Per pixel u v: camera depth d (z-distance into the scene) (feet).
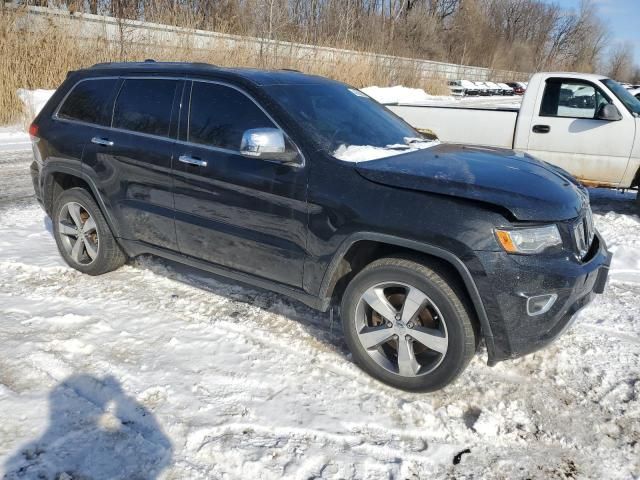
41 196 15.89
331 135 11.30
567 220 9.64
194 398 9.81
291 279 11.28
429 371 9.92
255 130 10.42
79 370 10.53
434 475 8.36
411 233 9.43
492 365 9.78
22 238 18.03
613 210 25.05
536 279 9.06
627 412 9.95
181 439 8.78
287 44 64.44
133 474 8.02
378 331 10.34
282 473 8.16
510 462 8.69
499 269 8.99
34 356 10.87
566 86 24.02
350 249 10.48
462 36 182.91
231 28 63.72
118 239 14.34
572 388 10.64
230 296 14.10
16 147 34.86
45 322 12.35
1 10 42.80
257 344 11.79
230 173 11.46
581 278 9.47
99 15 52.42
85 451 8.41
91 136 14.14
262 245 11.39
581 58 253.65
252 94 11.64
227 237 11.93
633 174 22.93
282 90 11.94
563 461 8.76
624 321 13.47
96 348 11.37
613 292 15.38
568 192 10.41
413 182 9.69
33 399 9.56
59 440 8.60
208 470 8.18
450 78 136.05
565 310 9.49
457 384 10.65
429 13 161.07
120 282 14.82
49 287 14.32
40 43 44.55
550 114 24.18
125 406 9.50
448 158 11.33
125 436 8.77
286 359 11.26
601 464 8.71
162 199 12.89
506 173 10.45
